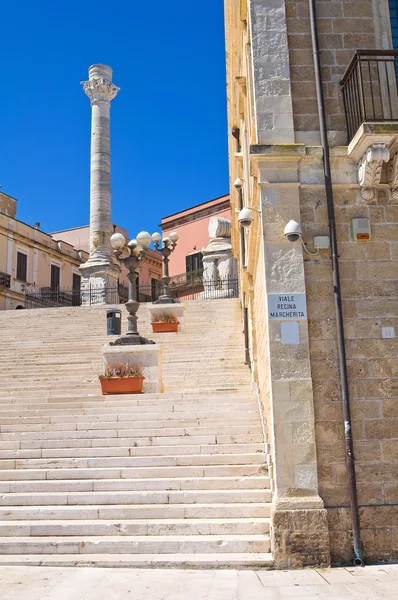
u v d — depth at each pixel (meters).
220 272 32.44
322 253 7.74
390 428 7.30
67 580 6.44
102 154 34.91
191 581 6.31
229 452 9.62
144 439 10.09
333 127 8.09
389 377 7.45
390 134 7.22
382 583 5.98
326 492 7.10
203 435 10.23
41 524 7.85
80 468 9.43
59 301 43.97
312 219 7.82
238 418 10.71
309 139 8.05
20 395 14.11
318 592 5.72
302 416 7.21
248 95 10.41
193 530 7.65
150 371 13.63
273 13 8.38
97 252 33.91
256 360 12.81
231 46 14.25
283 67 8.20
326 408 7.33
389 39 8.38
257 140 8.02
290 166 7.88
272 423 7.29
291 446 7.13
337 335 7.51
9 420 11.33
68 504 8.47
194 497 8.31
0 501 8.55
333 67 8.28
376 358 7.50
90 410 11.56
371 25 8.43
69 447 10.22
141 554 7.26
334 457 7.20
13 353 18.92
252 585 6.07
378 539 6.99
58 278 45.84
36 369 16.92
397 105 8.10
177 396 12.21
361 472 7.18
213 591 5.89
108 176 35.00
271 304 7.51
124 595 5.85
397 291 7.70
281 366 7.35
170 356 17.34
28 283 41.94
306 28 8.41
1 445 10.38
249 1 8.45
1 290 38.50
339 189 7.93
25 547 7.47
